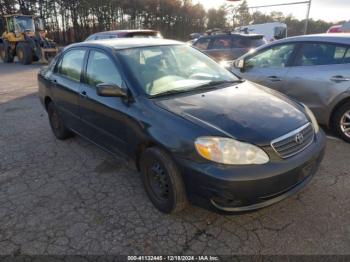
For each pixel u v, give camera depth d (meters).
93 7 42.50
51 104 4.54
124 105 2.88
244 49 8.95
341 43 4.00
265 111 2.62
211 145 2.21
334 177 3.19
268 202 2.28
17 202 2.95
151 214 2.70
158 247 2.31
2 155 4.08
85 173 3.50
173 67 3.31
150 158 2.64
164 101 2.72
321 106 4.20
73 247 2.33
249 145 2.21
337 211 2.64
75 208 2.83
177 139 2.36
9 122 5.58
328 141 4.15
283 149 2.32
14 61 17.94
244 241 2.34
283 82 4.54
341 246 2.24
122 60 3.09
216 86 3.17
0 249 2.33
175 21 49.97
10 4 39.38
